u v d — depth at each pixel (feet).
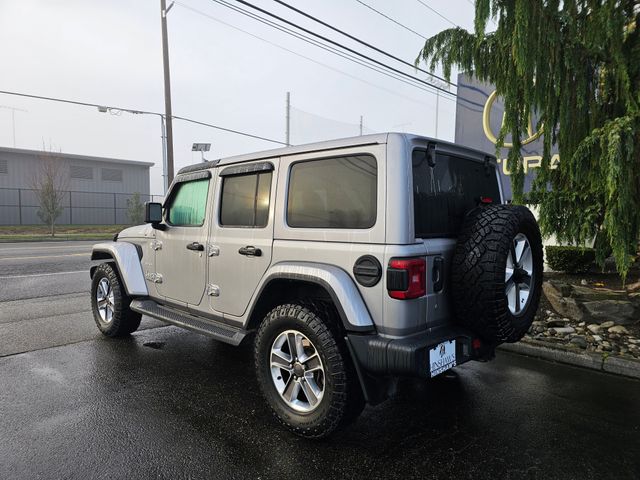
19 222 92.99
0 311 20.79
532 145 30.12
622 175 14.47
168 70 59.67
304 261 9.58
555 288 19.45
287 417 9.43
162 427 9.84
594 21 16.34
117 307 15.92
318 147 9.65
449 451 8.95
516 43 15.74
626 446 9.16
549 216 19.49
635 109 15.92
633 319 16.51
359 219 8.78
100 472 8.09
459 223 10.11
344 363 8.70
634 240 15.92
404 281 7.98
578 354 14.05
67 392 11.73
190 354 14.98
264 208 10.77
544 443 9.27
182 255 13.34
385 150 8.46
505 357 14.94
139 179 116.26
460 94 37.37
